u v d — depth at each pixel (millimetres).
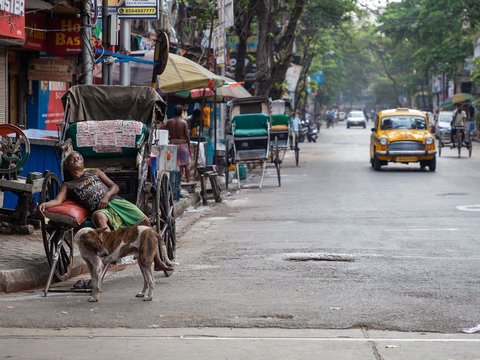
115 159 11359
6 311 8766
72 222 9742
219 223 16828
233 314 8594
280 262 11914
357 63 122062
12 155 12930
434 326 8117
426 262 11828
